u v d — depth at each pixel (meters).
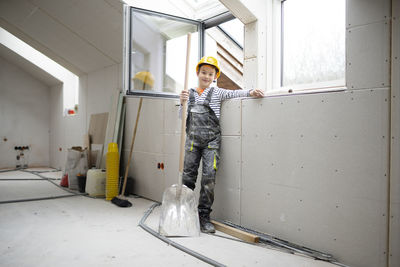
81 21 3.87
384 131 1.63
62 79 6.36
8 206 3.19
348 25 1.78
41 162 6.96
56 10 3.88
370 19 1.69
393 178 1.60
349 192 1.77
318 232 1.90
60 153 6.46
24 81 6.75
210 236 2.26
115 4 3.26
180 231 2.24
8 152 6.54
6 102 6.52
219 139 2.47
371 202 1.68
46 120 7.04
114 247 2.03
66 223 2.58
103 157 4.34
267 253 1.94
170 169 3.23
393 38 1.60
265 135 2.21
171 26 3.20
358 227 1.73
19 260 1.82
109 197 3.50
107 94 4.64
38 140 6.93
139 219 2.71
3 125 6.49
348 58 1.78
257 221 2.27
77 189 4.16
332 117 1.84
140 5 3.17
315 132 1.92
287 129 2.08
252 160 2.31
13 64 6.61
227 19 3.19
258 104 2.26
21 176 5.39
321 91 1.90
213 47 4.03
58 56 5.11
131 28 2.89
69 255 1.90
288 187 2.07
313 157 1.93
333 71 2.27
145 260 1.83
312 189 1.94
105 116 4.63
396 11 1.59
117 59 4.29
